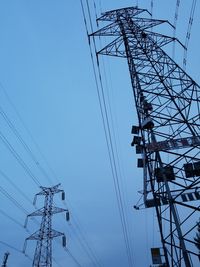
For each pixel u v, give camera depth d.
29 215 36.38
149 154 12.80
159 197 12.15
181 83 14.91
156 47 17.38
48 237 35.06
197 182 11.71
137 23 19.34
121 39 18.22
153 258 15.33
